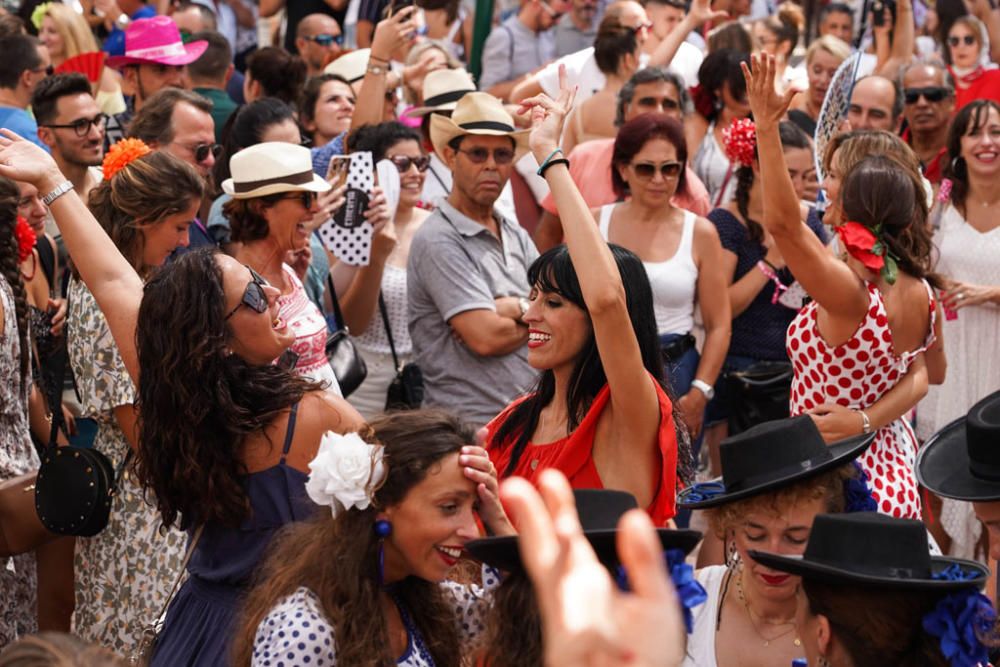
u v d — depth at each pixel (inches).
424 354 412.5
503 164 411.2
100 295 283.0
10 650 159.8
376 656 204.1
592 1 741.9
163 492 244.5
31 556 339.0
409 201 464.1
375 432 212.7
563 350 277.1
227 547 241.9
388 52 503.2
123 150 328.8
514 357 406.3
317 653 202.1
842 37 758.5
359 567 207.0
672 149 434.6
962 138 459.5
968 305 452.4
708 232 444.5
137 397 266.5
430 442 209.3
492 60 747.4
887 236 339.0
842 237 334.0
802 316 348.5
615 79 550.9
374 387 438.0
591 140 541.6
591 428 271.1
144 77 552.1
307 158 355.3
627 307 277.6
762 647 235.8
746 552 236.7
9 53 513.7
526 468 284.2
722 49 544.1
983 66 674.2
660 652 72.8
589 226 267.0
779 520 234.5
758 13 844.6
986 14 760.3
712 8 765.3
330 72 592.1
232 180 350.9
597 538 183.9
